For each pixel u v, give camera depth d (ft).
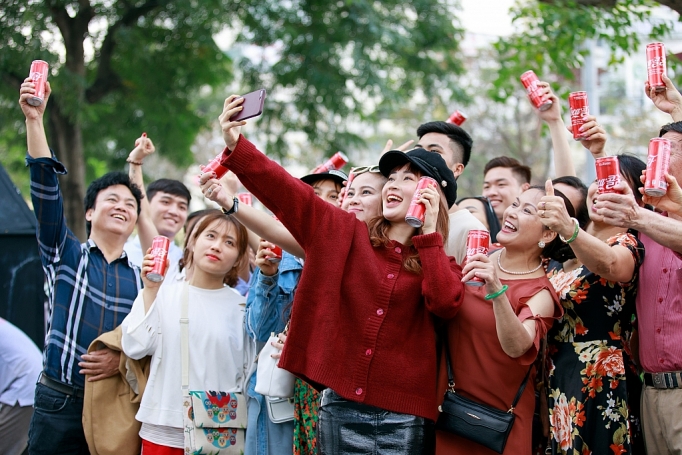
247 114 10.51
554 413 11.87
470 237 10.97
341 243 11.13
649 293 11.97
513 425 11.31
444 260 11.00
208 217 14.61
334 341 10.85
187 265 15.49
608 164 11.05
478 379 11.37
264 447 13.32
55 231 14.51
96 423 13.83
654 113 62.59
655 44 14.10
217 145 75.15
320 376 10.69
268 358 13.05
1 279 20.08
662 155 11.23
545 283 11.75
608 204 10.97
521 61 29.68
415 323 11.27
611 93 64.49
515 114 64.28
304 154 65.92
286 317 13.34
